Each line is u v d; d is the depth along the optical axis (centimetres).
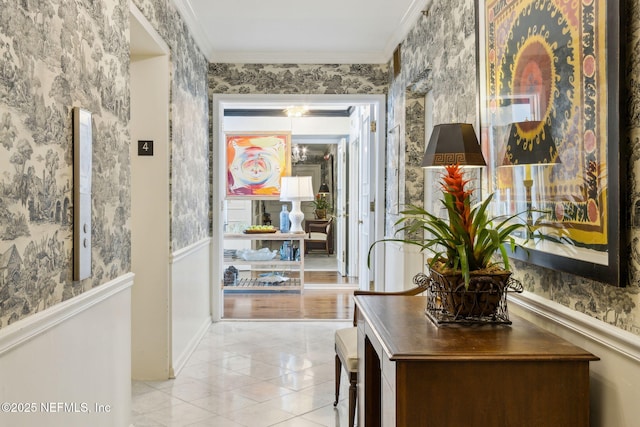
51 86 164
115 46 224
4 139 137
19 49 145
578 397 141
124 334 237
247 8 375
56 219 168
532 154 183
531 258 185
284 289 641
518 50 193
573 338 162
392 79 475
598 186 142
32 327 149
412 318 183
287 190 657
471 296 171
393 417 146
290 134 690
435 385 140
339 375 292
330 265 891
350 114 737
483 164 207
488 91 225
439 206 329
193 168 416
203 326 454
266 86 498
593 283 151
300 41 456
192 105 410
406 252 409
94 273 200
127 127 241
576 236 154
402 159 423
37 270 155
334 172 1009
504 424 141
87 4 193
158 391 317
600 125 141
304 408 291
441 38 317
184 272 379
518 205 196
